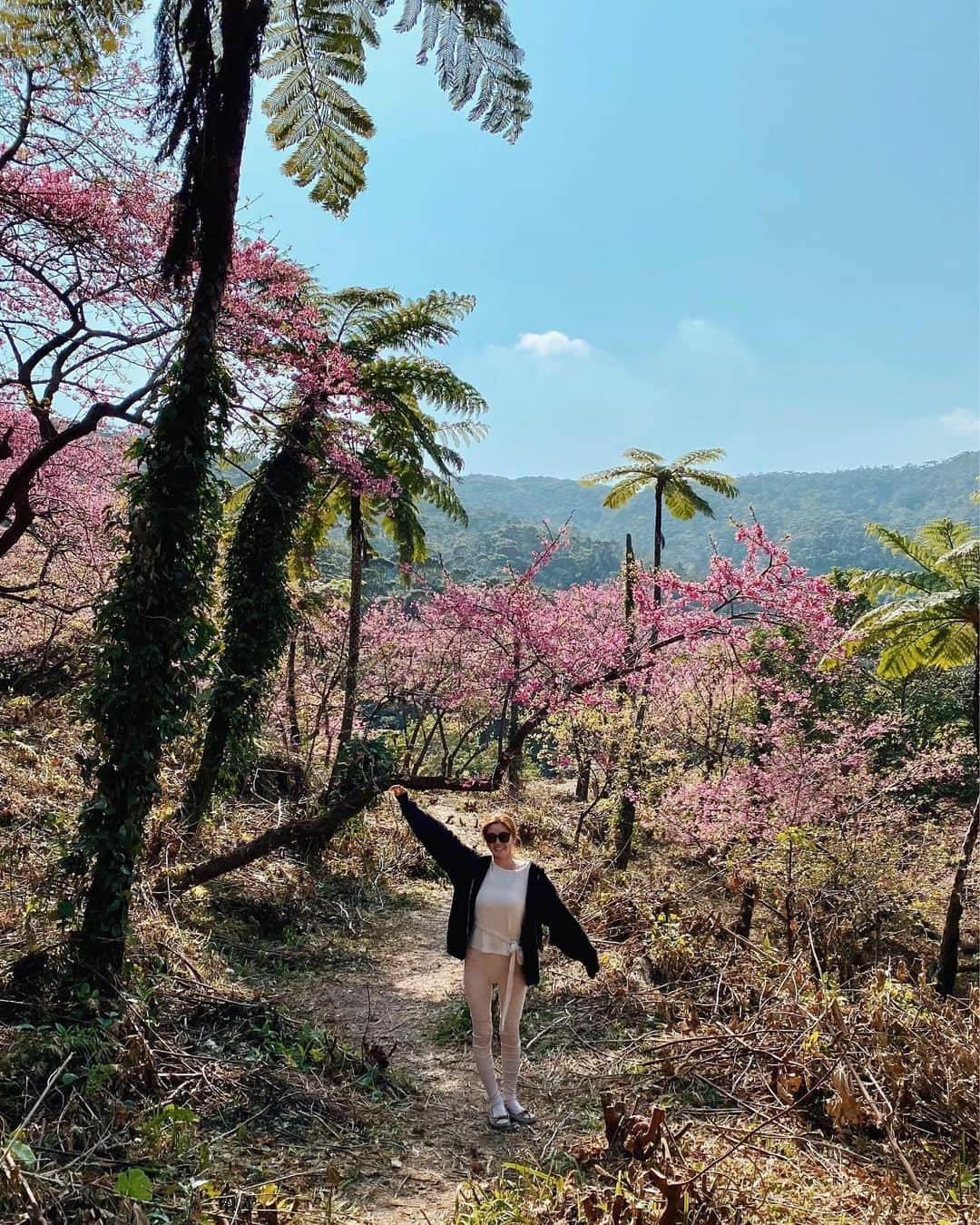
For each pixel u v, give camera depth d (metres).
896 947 12.89
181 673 6.18
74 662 13.66
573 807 19.17
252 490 11.66
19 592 13.38
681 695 14.66
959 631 16.30
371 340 13.66
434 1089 5.64
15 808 8.42
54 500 12.26
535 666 10.45
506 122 6.83
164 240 7.98
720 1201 3.97
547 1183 4.18
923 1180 4.57
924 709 21.19
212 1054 5.31
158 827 8.27
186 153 6.23
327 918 9.52
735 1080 5.43
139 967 5.97
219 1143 4.45
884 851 10.95
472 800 18.58
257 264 9.82
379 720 19.83
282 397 10.36
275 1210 3.80
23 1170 3.58
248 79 6.25
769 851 9.84
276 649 11.49
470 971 5.18
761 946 7.79
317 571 16.50
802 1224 3.93
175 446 6.19
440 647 16.28
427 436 14.16
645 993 7.20
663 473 18.28
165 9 6.17
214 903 8.77
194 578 6.28
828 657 11.64
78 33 7.48
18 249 8.48
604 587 16.09
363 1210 4.12
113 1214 3.52
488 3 6.21
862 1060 5.36
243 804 12.49
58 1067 4.51
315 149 7.43
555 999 7.28
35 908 6.00
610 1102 4.76
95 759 6.09
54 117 8.38
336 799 9.75
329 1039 5.76
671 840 13.42
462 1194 4.18
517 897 5.15
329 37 6.77
